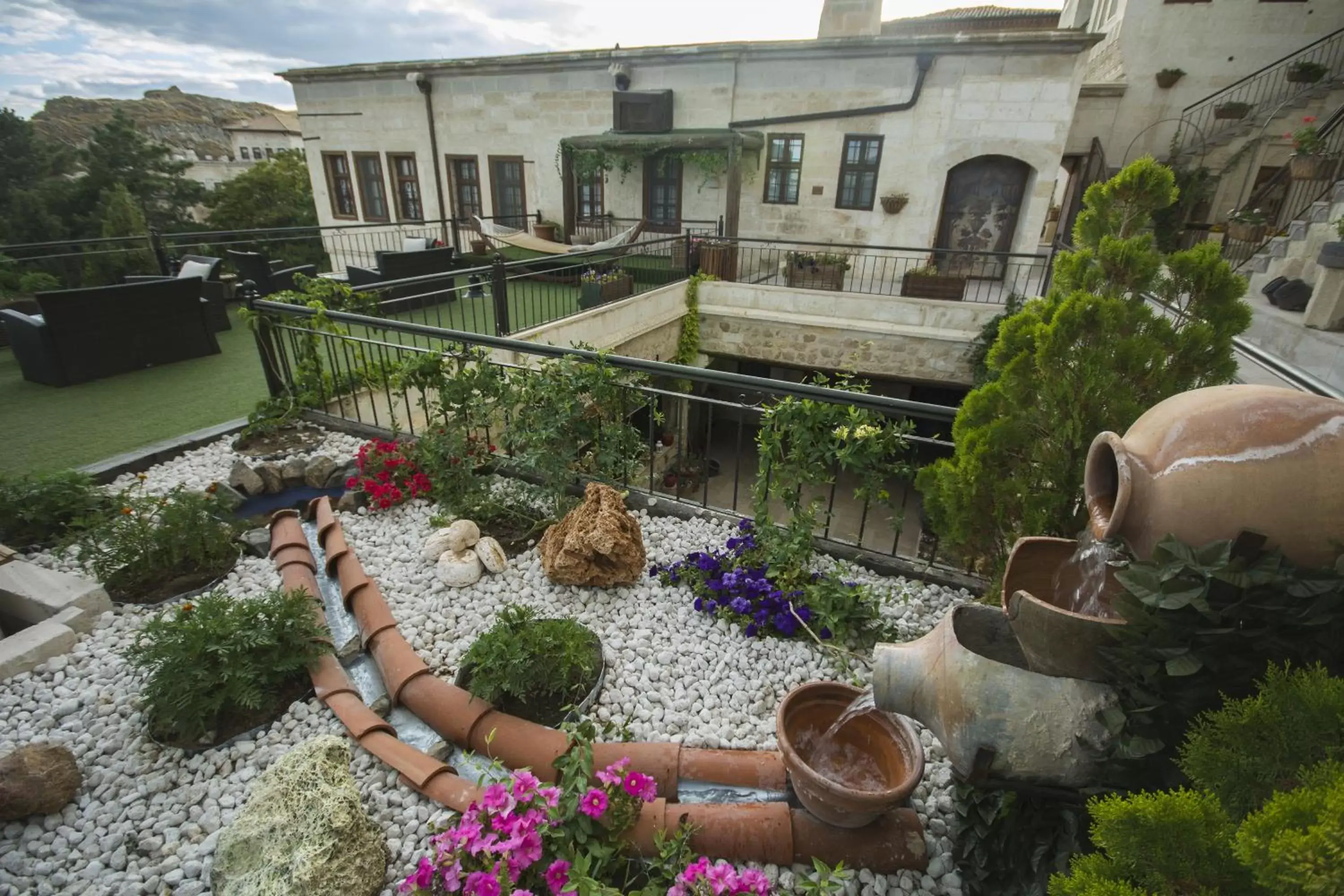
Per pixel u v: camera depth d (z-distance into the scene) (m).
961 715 1.56
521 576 3.33
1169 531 1.31
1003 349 2.41
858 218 10.34
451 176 12.80
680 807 1.98
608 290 8.28
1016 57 8.70
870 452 3.07
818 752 2.13
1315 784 0.90
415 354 4.86
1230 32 10.74
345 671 2.76
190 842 2.02
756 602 2.93
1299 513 1.20
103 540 3.20
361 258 14.23
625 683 2.63
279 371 5.45
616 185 11.73
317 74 12.83
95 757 2.30
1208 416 1.34
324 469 4.31
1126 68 11.34
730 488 9.72
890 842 1.90
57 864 1.94
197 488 4.18
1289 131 10.22
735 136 9.64
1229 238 8.53
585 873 1.60
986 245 10.07
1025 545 1.84
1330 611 1.15
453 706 2.38
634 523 3.26
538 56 10.93
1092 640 1.41
